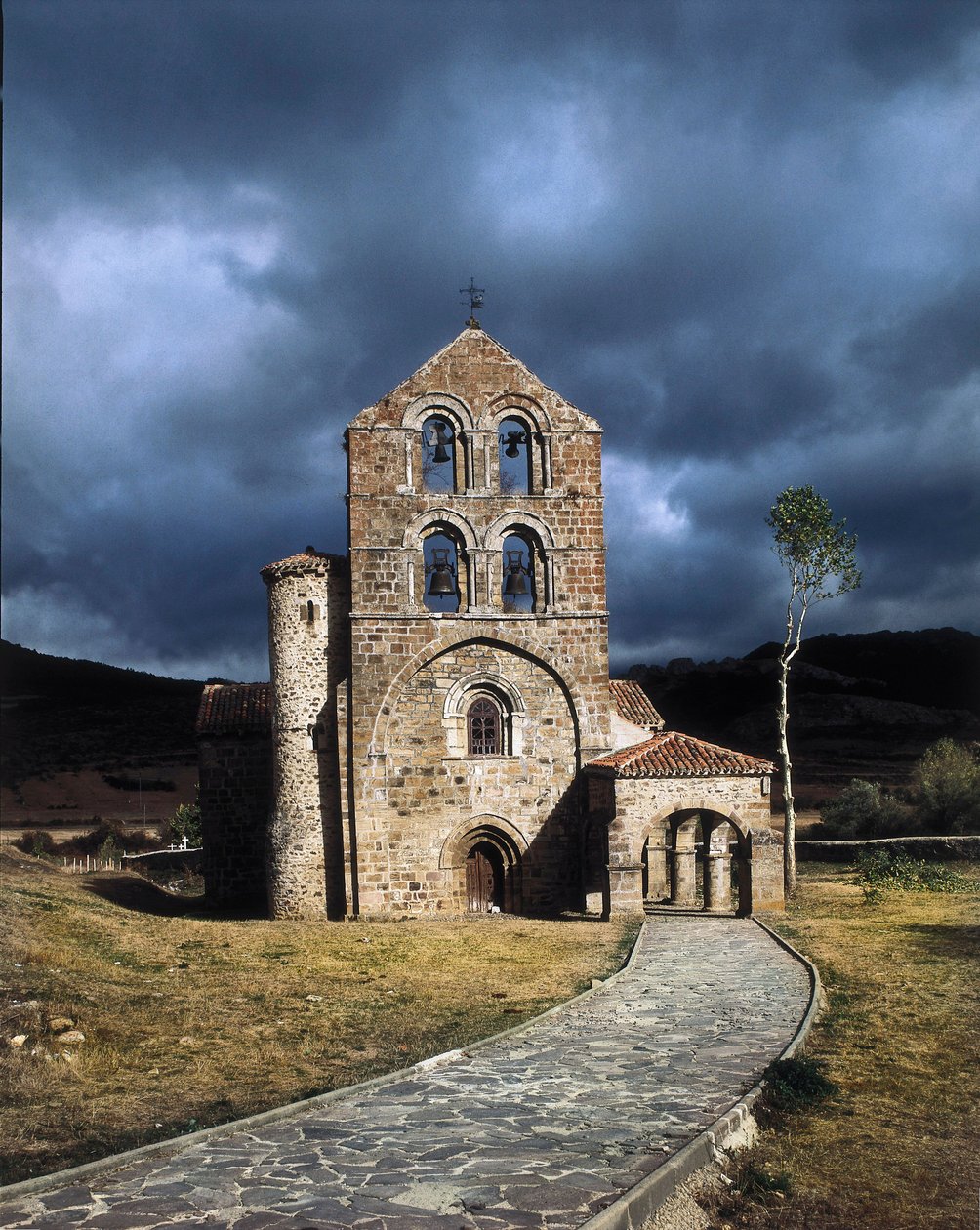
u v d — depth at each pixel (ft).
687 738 119.96
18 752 340.39
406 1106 45.42
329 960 86.43
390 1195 33.71
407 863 117.70
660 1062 52.90
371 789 117.50
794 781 272.92
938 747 182.09
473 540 122.01
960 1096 48.62
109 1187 34.83
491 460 123.54
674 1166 36.60
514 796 120.57
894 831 173.37
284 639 122.01
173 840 200.34
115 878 147.02
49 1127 43.47
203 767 133.90
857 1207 36.76
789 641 142.82
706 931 101.40
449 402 123.24
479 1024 63.87
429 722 119.65
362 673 118.62
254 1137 40.78
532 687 122.11
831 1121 45.68
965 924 97.14
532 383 124.88
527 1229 30.81
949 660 475.31
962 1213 36.22
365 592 119.44
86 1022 60.44
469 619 120.67
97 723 390.42
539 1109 44.52
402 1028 63.31
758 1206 36.86
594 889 118.52
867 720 368.48
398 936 100.12
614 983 75.77
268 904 119.85
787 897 124.98
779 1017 63.10
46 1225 31.22
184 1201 33.24
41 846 181.57
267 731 133.69
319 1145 39.52
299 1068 54.08
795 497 143.13
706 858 122.31
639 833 112.47
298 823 119.14
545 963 85.87
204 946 90.63
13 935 81.10
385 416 121.80
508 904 120.47
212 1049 57.57
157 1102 47.75
